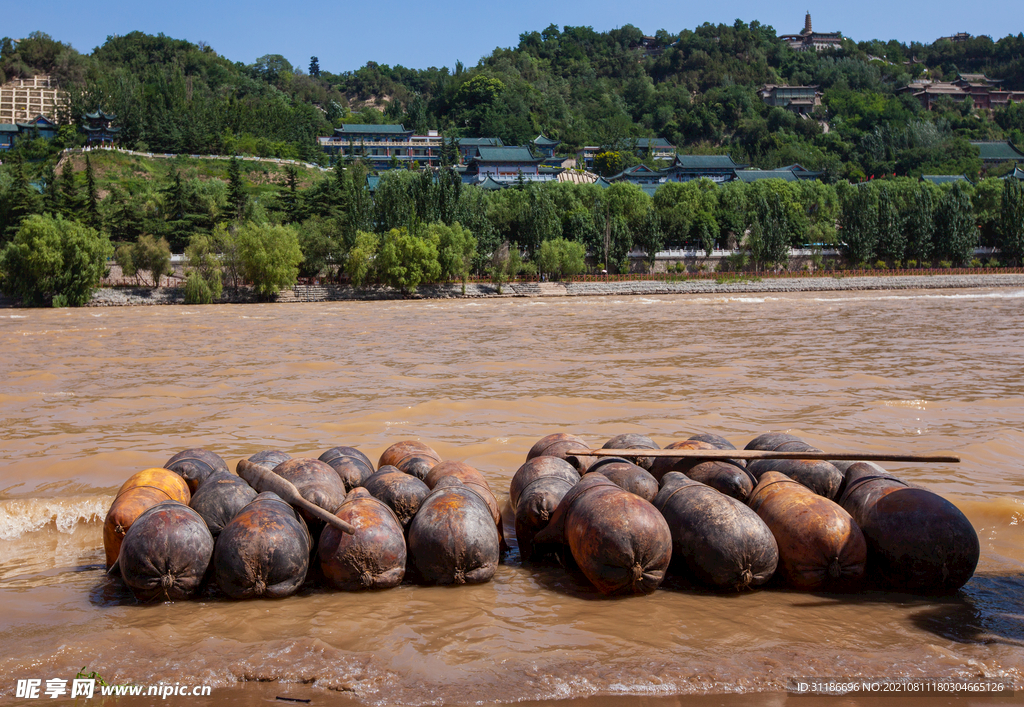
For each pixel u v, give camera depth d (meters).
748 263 98.62
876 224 97.00
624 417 15.93
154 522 6.84
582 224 94.00
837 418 15.54
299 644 5.84
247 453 12.79
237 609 6.61
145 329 43.22
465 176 145.12
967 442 13.20
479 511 7.36
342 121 194.88
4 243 78.56
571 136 192.75
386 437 14.03
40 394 20.08
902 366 23.77
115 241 82.56
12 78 185.62
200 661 5.64
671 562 7.40
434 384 21.20
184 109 141.50
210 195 100.56
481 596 6.92
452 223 85.06
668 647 5.80
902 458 7.90
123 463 12.27
